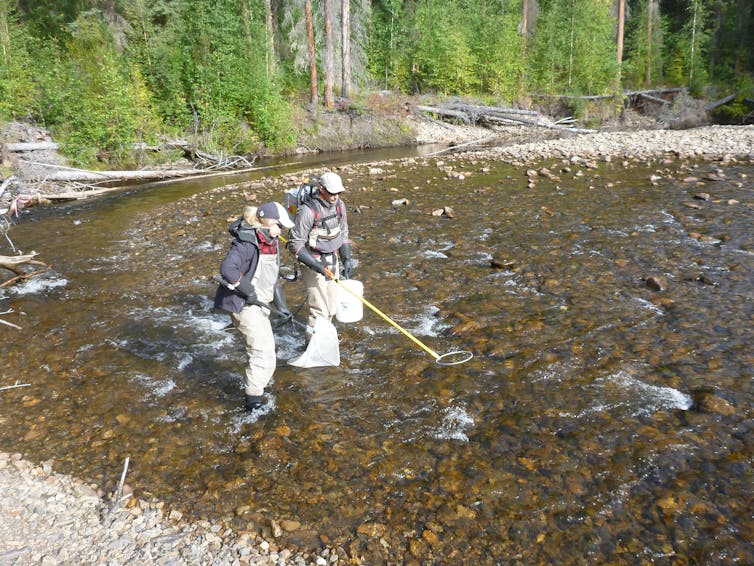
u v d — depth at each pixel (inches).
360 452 157.9
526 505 135.6
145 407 185.6
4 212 478.6
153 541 129.6
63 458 160.9
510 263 296.4
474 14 1320.1
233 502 141.1
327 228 198.2
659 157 628.4
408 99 1183.6
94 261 356.2
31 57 811.4
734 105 1266.0
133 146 770.2
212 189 627.8
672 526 126.9
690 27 1389.0
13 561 124.1
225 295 171.0
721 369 187.8
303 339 230.4
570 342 212.5
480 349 211.9
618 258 301.3
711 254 297.3
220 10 914.7
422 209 441.4
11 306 281.0
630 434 158.4
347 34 1082.1
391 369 201.8
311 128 1016.9
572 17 1306.6
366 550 125.0
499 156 727.7
